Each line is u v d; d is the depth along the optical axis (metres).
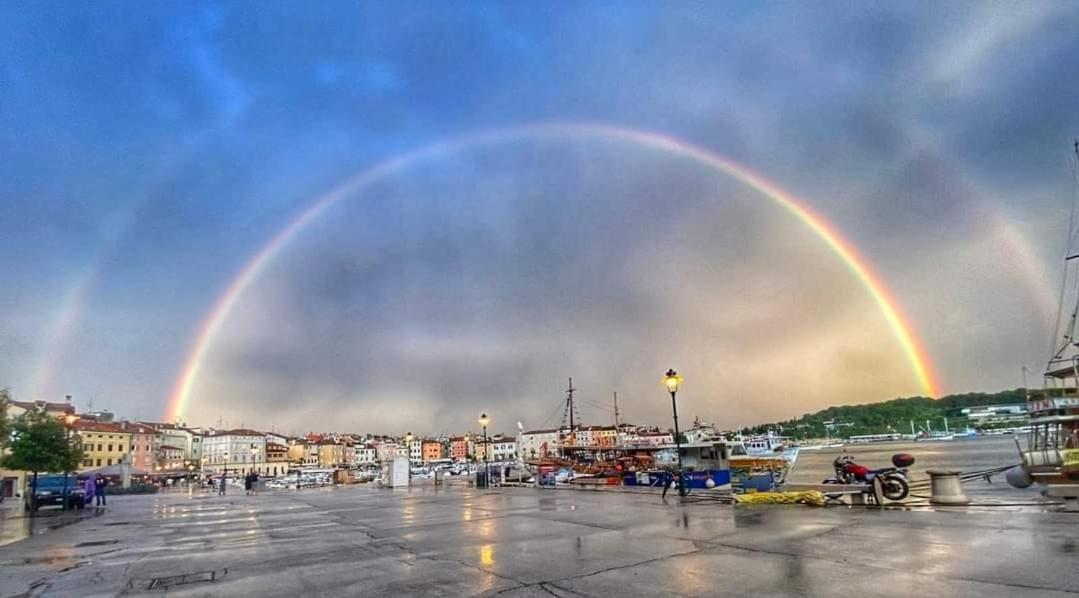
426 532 16.95
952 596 7.90
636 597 8.60
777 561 10.73
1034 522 13.45
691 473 30.81
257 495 44.69
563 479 43.00
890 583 8.71
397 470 48.66
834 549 11.55
